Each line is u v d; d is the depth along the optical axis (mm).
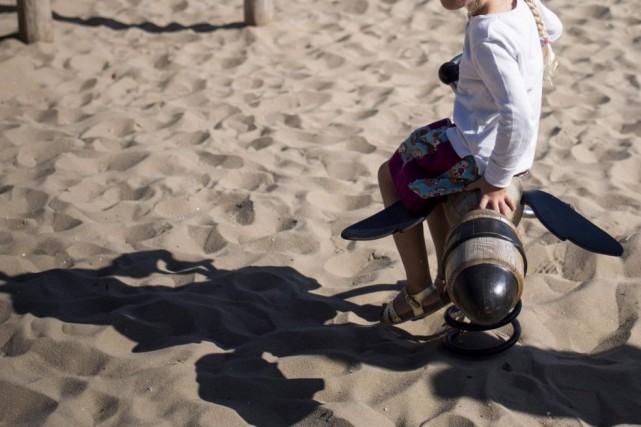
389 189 2994
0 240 3990
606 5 7262
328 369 3014
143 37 6891
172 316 3396
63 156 4832
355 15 7359
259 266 3748
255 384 2920
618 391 2850
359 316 3373
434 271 3643
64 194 4414
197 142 5109
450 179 2701
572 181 4477
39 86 5969
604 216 4055
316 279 3662
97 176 4621
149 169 4730
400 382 2898
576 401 2818
